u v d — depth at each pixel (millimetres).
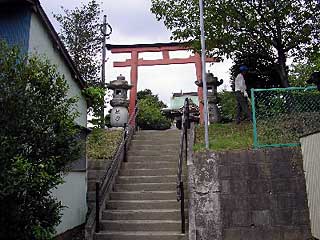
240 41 12438
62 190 8078
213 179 8391
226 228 8117
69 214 8445
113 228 8547
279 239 8031
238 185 8328
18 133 5352
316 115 8930
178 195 8273
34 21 7527
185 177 10023
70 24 17984
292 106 9039
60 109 5949
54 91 5902
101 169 11336
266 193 8258
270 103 9078
